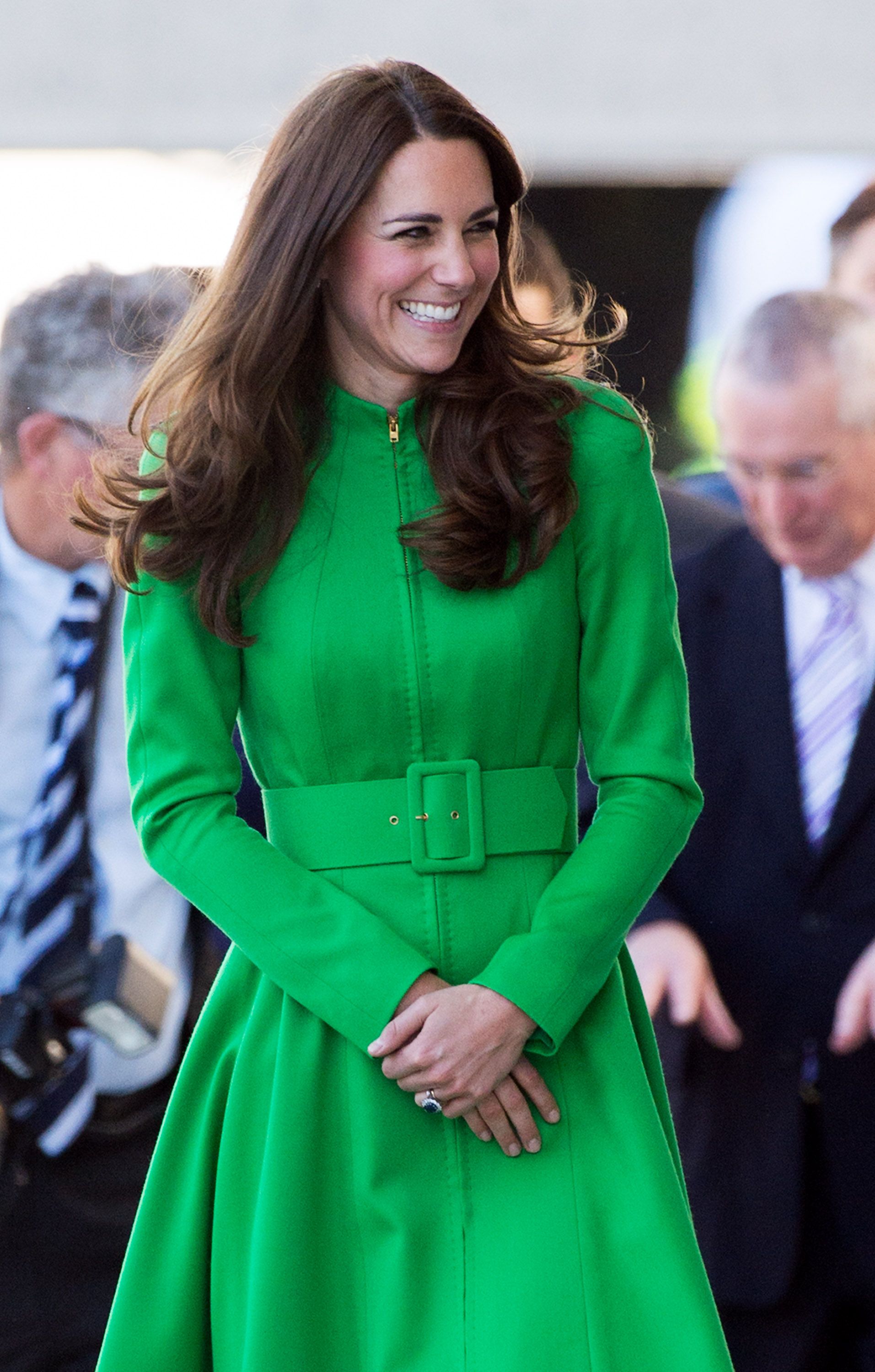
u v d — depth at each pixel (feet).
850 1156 36.01
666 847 21.71
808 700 38.06
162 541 21.56
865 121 42.19
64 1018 39.24
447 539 20.98
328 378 22.00
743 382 40.42
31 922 39.78
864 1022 36.27
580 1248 20.74
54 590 40.14
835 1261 35.68
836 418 39.60
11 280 40.29
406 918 21.22
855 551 38.47
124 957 38.47
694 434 40.83
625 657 22.04
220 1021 22.70
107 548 22.34
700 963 37.14
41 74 41.91
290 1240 21.06
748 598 39.04
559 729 22.16
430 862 21.21
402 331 20.99
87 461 39.50
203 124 42.04
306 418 21.90
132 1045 38.63
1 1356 39.14
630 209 42.11
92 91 42.01
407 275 20.62
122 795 40.63
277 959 21.03
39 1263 39.32
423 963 20.62
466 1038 20.18
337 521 21.65
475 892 21.34
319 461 21.80
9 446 39.70
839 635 38.27
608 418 22.30
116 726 40.57
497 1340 20.59
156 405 22.04
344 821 21.45
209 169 41.60
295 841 21.77
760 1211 35.68
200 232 41.19
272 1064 21.86
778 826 37.52
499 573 21.16
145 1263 22.36
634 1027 22.93
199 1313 22.20
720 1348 20.26
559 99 42.75
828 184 41.60
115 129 41.68
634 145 42.50
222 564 21.42
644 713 22.08
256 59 42.39
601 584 21.99
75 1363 39.37
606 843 21.47
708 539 39.75
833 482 39.01
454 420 21.48
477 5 42.86
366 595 21.39
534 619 21.45
